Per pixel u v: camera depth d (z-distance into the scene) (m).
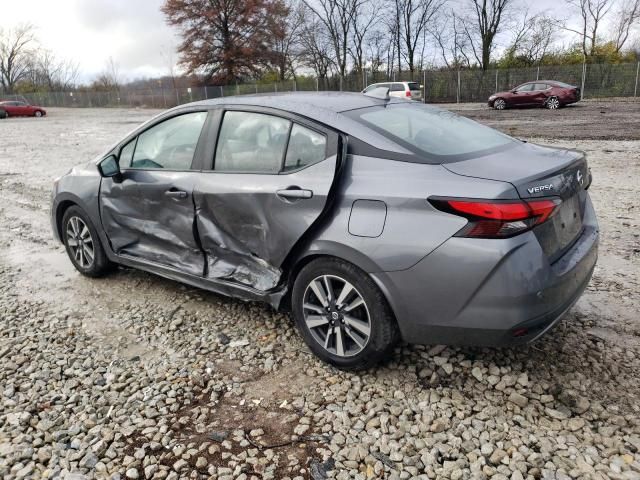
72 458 2.56
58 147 16.91
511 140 3.49
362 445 2.57
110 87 63.25
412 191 2.72
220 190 3.47
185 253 3.88
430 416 2.74
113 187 4.25
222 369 3.28
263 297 3.43
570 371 3.04
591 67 29.97
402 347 3.37
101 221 4.44
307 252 3.08
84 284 4.77
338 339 3.12
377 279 2.81
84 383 3.17
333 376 3.14
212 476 2.41
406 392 2.95
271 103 3.45
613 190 7.43
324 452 2.53
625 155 10.35
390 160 2.91
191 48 47.25
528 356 3.20
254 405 2.91
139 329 3.86
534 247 2.57
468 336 2.69
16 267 5.34
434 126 3.39
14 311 4.25
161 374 3.25
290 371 3.22
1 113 39.50
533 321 2.59
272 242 3.23
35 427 2.79
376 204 2.82
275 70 48.81
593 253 3.09
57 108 59.91
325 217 3.00
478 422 2.68
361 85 40.47
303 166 3.15
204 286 3.81
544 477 2.31
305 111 3.27
